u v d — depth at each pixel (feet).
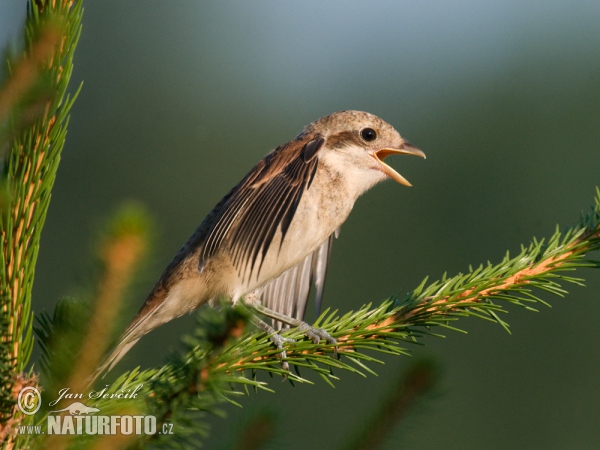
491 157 72.02
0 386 13.98
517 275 22.59
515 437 54.80
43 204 16.29
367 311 23.36
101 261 9.90
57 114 16.30
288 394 53.83
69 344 10.85
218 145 81.92
